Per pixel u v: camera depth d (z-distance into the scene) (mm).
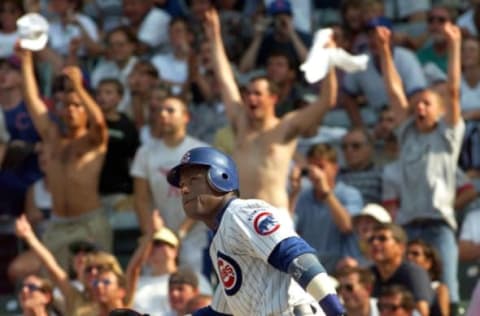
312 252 19109
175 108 38875
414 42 47781
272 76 44656
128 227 41000
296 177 37438
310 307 19516
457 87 36812
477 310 23703
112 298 33750
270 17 48250
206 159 19844
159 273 35375
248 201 19766
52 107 44062
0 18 48875
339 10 52469
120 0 52656
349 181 40781
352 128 44344
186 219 37812
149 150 39188
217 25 36656
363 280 32406
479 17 48031
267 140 35312
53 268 34750
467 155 43188
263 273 19578
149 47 49344
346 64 27578
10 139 43750
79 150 39344
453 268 37031
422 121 37250
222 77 36344
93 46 48406
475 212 39781
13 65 44562
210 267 38219
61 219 39188
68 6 48969
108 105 40781
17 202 42156
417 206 37375
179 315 33469
